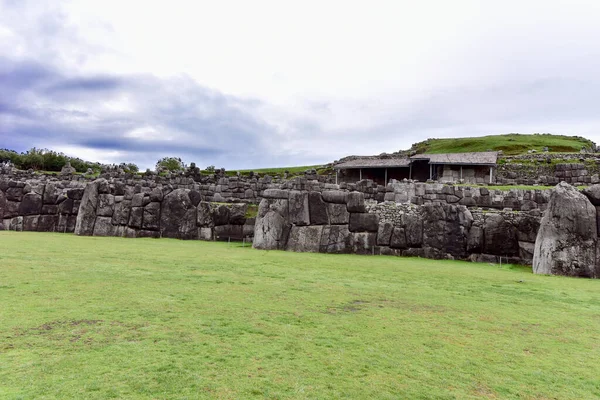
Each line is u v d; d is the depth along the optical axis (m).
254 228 24.33
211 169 66.12
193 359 5.91
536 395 5.33
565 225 16.39
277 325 7.75
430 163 44.03
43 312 7.77
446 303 10.26
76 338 6.51
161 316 7.90
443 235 20.53
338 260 17.77
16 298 8.63
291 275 13.27
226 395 4.86
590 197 16.89
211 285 11.00
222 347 6.45
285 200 22.05
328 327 7.80
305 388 5.18
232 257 16.98
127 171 49.06
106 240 22.28
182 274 12.42
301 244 21.38
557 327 8.48
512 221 19.70
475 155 45.84
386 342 7.12
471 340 7.45
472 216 20.67
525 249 19.19
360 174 50.03
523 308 10.05
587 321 9.00
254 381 5.30
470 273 15.38
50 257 14.52
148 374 5.32
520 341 7.50
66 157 70.75
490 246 19.75
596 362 6.55
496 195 25.14
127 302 8.77
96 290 9.70
